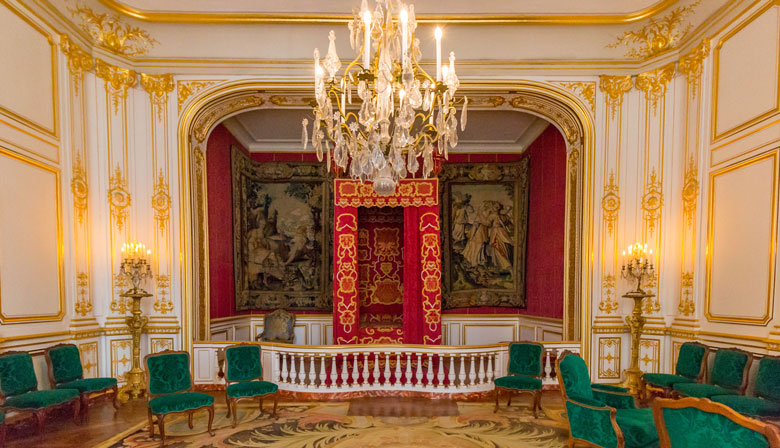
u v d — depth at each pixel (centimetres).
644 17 641
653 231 668
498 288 1000
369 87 511
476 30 677
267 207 1011
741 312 529
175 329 680
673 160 654
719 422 260
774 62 490
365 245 998
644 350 663
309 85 706
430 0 622
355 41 470
